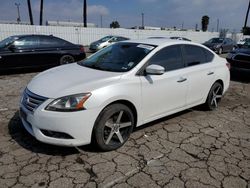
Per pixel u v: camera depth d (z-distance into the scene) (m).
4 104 5.26
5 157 3.23
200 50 4.88
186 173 3.05
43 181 2.80
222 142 3.92
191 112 5.20
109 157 3.32
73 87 3.17
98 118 3.23
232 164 3.30
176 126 4.44
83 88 3.16
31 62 8.71
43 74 3.94
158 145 3.71
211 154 3.53
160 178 2.94
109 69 3.81
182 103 4.45
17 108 5.02
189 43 4.67
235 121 4.83
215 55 5.29
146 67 3.75
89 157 3.30
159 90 3.89
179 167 3.17
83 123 3.09
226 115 5.13
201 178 2.98
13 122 4.30
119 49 4.32
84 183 2.79
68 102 3.04
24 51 8.48
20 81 7.54
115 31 28.44
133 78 3.57
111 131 3.42
